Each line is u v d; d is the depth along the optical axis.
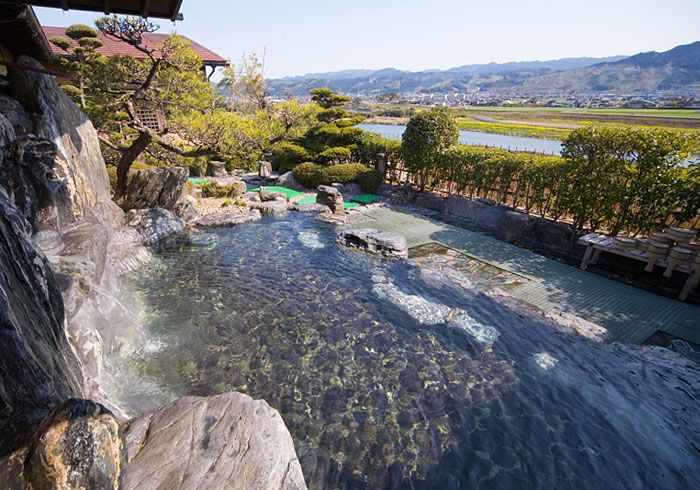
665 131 11.27
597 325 8.46
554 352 7.55
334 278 10.40
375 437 5.44
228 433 4.11
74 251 7.03
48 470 2.38
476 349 7.57
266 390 6.24
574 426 5.76
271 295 9.34
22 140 6.91
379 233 13.02
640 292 10.27
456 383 6.61
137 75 13.40
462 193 17.97
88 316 5.80
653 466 5.12
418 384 6.55
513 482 4.84
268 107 24.22
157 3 6.61
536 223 13.70
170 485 3.45
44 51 11.13
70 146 8.80
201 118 13.38
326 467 4.93
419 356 7.30
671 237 10.38
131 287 9.39
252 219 14.94
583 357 7.42
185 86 14.21
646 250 10.78
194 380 6.36
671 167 11.29
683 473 5.03
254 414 4.40
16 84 8.02
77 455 2.47
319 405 5.98
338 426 5.60
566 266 11.88
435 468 4.99
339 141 22.59
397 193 18.70
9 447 2.59
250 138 13.96
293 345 7.46
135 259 10.58
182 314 8.34
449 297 9.62
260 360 6.97
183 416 4.32
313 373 6.71
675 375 6.95
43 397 3.13
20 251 3.63
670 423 5.87
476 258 12.35
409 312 8.79
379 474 4.87
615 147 12.11
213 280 9.99
